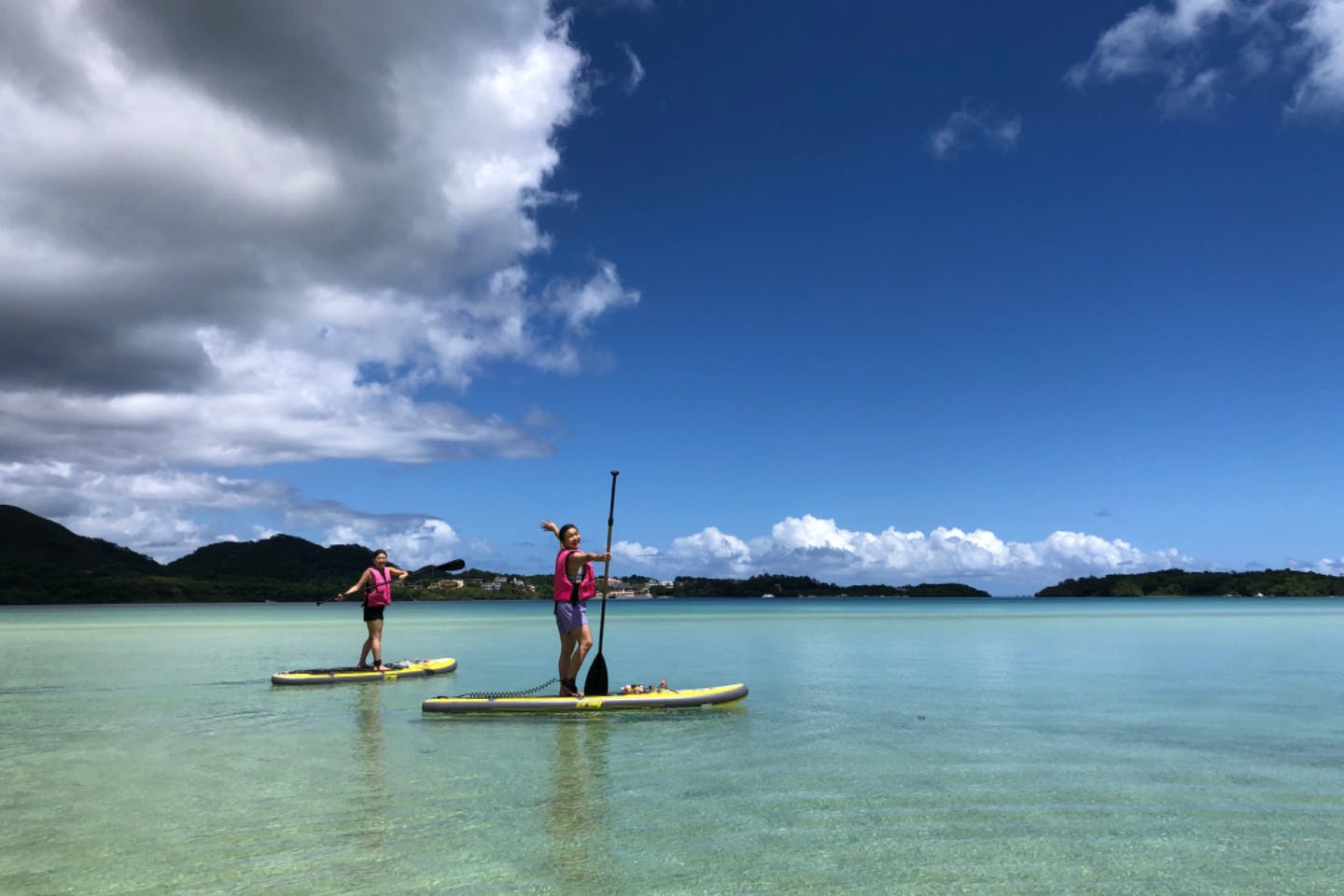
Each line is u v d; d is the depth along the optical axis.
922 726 10.40
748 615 66.81
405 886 4.96
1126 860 5.39
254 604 171.88
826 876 5.09
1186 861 5.35
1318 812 6.47
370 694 13.93
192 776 7.88
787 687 14.61
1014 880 5.02
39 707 12.77
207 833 6.04
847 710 11.76
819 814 6.47
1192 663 19.44
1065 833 5.97
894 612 76.06
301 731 10.31
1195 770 7.91
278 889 4.91
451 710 11.47
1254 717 11.06
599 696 11.85
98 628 47.69
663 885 4.96
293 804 6.83
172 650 26.95
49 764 8.45
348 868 5.27
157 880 5.08
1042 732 9.98
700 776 7.75
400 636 35.81
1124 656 21.47
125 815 6.54
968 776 7.71
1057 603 134.62
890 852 5.55
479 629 43.16
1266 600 143.62
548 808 6.65
